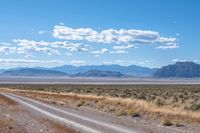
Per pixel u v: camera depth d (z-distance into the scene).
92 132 24.67
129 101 53.47
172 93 95.75
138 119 34.84
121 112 39.25
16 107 50.62
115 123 30.81
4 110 45.09
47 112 43.06
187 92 104.56
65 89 151.25
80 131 25.08
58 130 24.86
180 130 26.50
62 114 40.31
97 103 56.88
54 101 68.38
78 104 55.94
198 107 42.38
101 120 33.50
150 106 46.62
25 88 177.00
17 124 29.20
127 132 24.75
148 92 105.00
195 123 30.67
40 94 103.06
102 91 118.75
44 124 29.53
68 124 29.84
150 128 27.28
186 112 37.88
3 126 26.78
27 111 44.31
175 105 47.34
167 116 35.84
